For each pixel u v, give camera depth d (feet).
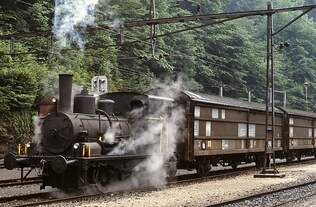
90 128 47.75
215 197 46.65
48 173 46.83
